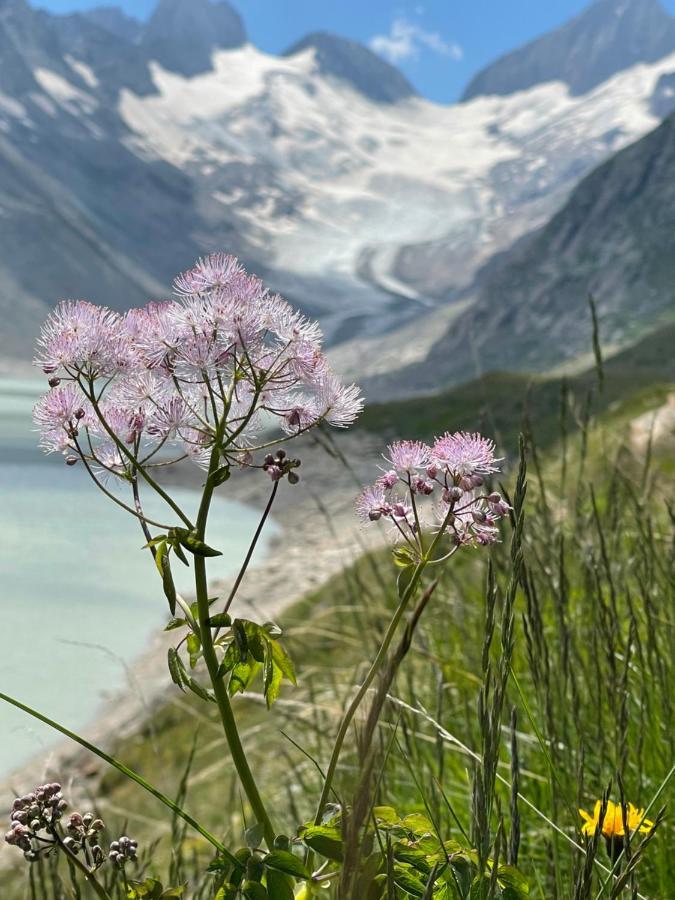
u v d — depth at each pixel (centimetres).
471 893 164
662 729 296
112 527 5112
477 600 478
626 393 4866
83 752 1577
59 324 180
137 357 179
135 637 2884
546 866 266
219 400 187
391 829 174
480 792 167
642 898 216
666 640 334
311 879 163
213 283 178
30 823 173
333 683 473
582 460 419
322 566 3675
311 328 181
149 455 183
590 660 324
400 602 175
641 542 368
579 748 245
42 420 181
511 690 348
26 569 3925
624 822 186
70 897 226
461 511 173
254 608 343
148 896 172
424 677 444
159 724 1341
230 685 173
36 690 2283
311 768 488
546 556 374
